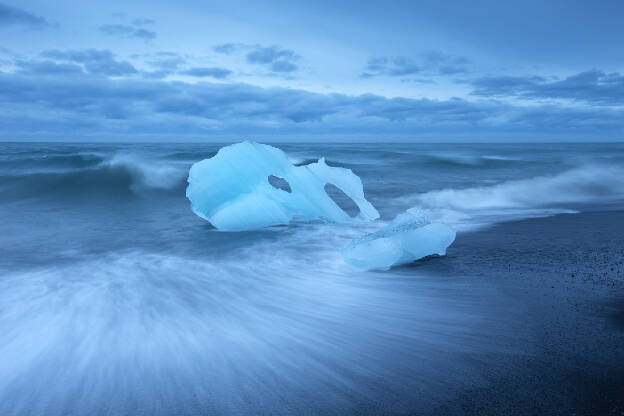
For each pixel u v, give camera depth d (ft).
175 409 6.38
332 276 12.98
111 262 14.66
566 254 14.99
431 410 6.26
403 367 7.52
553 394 6.59
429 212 24.79
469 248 15.99
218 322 9.57
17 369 7.54
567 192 33.04
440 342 8.46
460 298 10.87
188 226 21.24
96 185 33.73
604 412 6.11
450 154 85.61
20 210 25.57
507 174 48.91
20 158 49.55
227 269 13.79
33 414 6.30
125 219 23.06
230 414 6.24
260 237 18.66
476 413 6.16
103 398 6.69
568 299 10.64
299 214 21.70
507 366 7.47
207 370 7.49
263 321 9.61
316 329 9.16
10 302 10.73
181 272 13.47
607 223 20.98
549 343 8.30
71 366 7.64
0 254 15.71
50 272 13.42
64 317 9.81
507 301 10.58
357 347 8.32
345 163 60.64
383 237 14.28
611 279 12.16
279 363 7.70
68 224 21.57
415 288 11.71
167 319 9.72
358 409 6.31
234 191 21.26
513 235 18.22
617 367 7.36
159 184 34.99
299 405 6.44
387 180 43.09
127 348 8.33
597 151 110.63
